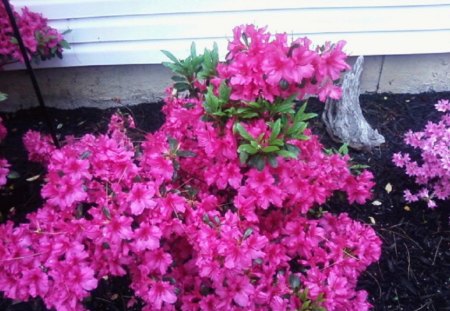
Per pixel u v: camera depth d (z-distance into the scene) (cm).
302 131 178
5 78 341
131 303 213
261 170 172
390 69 352
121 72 343
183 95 268
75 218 180
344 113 299
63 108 359
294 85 175
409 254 251
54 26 317
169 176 175
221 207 198
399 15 320
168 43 326
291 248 192
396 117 337
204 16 317
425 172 259
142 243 162
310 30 324
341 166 217
